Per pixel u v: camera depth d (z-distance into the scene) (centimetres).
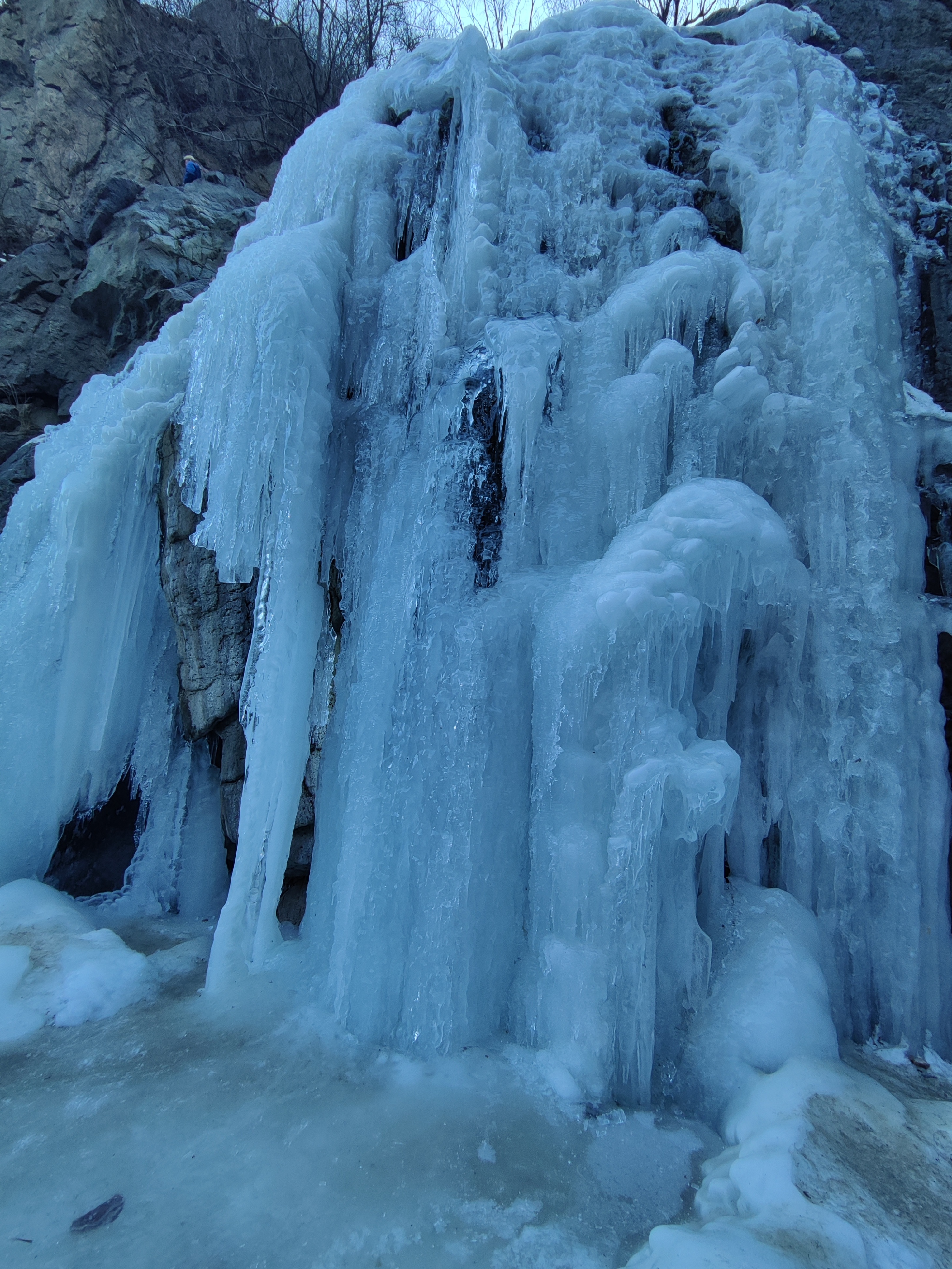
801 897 358
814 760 363
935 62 507
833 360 391
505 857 345
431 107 519
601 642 323
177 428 503
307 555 411
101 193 1007
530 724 358
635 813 307
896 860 340
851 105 477
